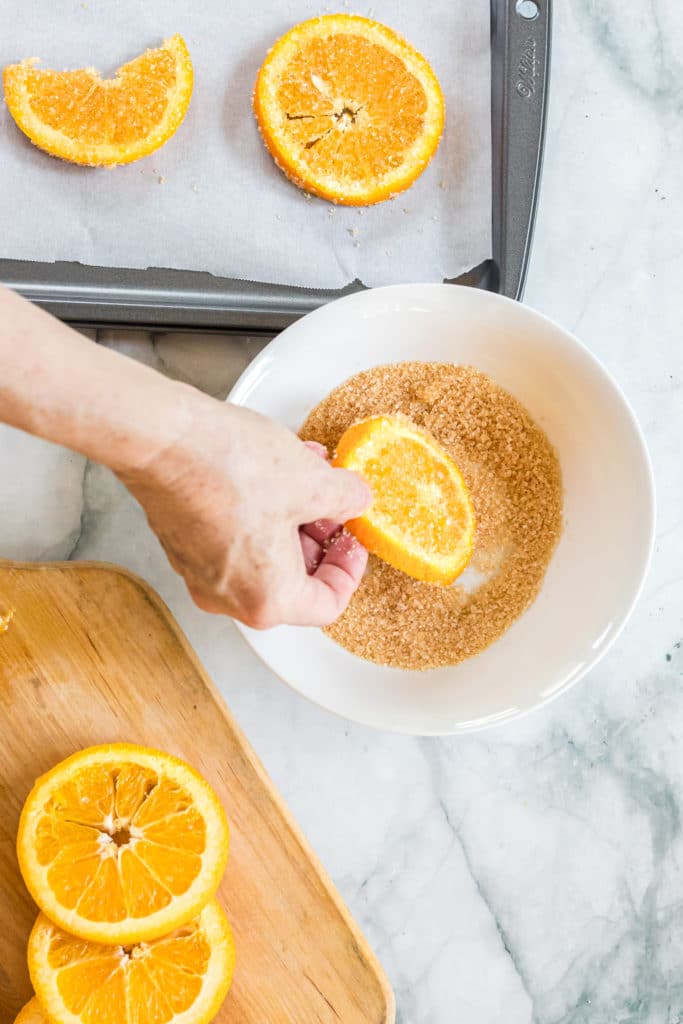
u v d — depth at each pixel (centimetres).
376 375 64
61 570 61
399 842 65
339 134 63
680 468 67
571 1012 65
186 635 64
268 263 63
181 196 63
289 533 50
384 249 64
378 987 61
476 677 62
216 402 47
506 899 65
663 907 66
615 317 67
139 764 59
